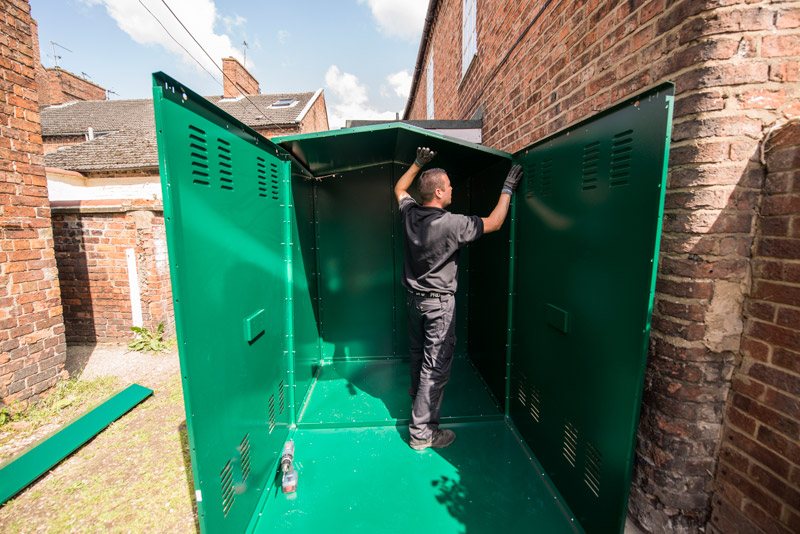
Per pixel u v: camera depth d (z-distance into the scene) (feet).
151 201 13.75
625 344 4.06
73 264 14.06
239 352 4.91
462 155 7.79
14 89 8.71
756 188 3.99
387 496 5.76
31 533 5.61
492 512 5.44
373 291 11.21
